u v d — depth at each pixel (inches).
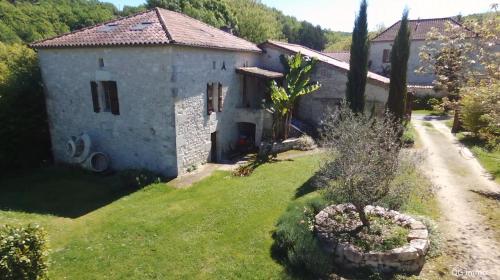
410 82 1200.2
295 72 669.9
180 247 319.3
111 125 567.5
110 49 529.0
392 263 255.3
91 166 570.6
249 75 703.7
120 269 289.6
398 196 289.9
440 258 265.9
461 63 493.4
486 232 298.4
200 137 588.7
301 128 745.6
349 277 258.7
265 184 472.4
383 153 272.2
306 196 406.3
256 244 316.8
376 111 727.7
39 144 663.1
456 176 437.7
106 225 375.2
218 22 1702.8
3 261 221.5
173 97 502.9
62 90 598.2
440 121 877.2
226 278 271.0
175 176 533.6
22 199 477.4
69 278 279.4
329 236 290.8
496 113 374.6
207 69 587.2
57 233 365.4
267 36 2058.3
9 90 607.2
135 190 490.0
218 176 534.6
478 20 537.0
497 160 497.4
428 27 1202.0
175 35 505.4
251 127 772.0
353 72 587.2
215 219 372.2
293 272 271.0
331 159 309.7
